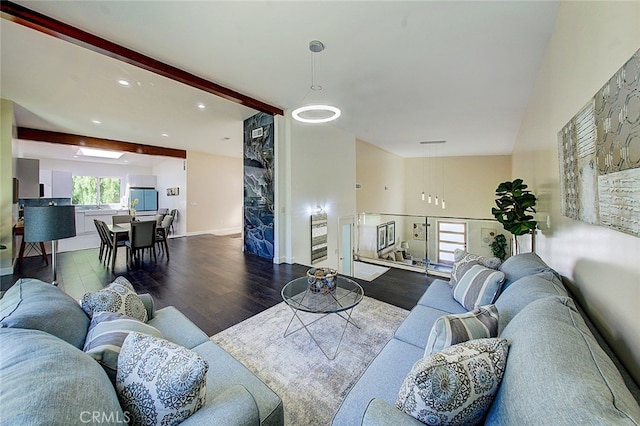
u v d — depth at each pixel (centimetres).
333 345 228
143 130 618
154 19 238
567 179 193
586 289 164
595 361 79
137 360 93
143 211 983
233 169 997
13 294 133
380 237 788
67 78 351
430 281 411
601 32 137
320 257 582
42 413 59
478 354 95
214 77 352
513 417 75
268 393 122
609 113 121
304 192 534
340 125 596
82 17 235
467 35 261
